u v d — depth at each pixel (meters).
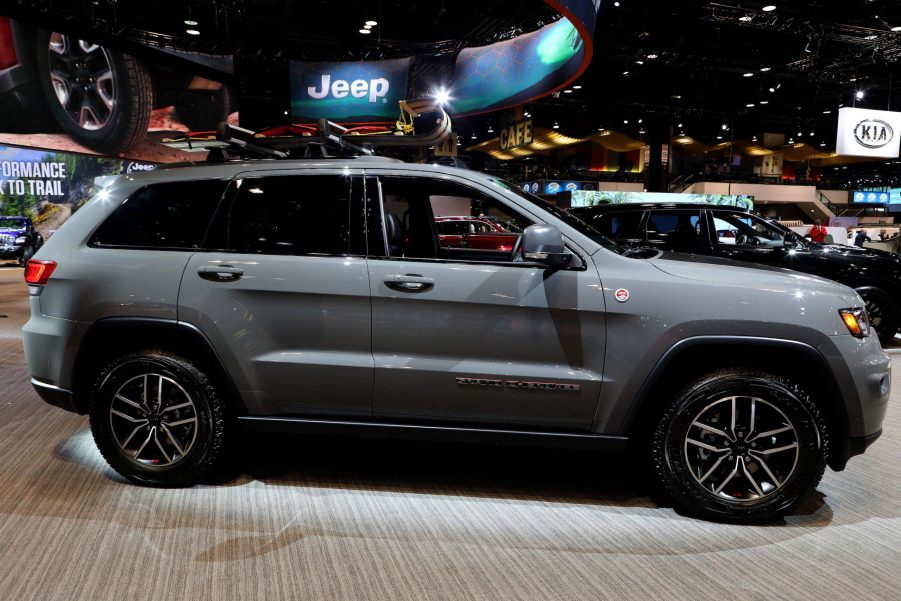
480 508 2.75
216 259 2.74
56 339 2.83
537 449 2.97
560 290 2.57
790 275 2.70
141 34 14.13
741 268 2.73
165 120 14.61
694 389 2.53
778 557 2.35
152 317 2.74
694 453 2.64
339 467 3.20
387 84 14.19
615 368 2.57
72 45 12.77
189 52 14.92
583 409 2.62
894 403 4.41
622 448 2.64
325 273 2.67
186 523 2.57
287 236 2.76
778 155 40.72
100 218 2.88
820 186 42.06
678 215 6.30
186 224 2.82
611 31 17.31
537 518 2.66
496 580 2.18
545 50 13.04
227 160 3.07
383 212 2.74
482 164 37.19
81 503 2.74
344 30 17.64
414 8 15.97
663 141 31.95
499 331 2.61
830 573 2.24
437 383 2.65
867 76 21.97
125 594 2.07
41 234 14.43
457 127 32.69
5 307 9.09
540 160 42.44
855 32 16.66
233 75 15.87
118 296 2.76
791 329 2.47
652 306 2.53
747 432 2.54
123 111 13.77
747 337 2.48
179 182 2.87
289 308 2.70
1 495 2.81
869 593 2.11
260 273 2.70
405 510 2.72
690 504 2.62
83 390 2.94
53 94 12.53
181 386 2.79
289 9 14.87
